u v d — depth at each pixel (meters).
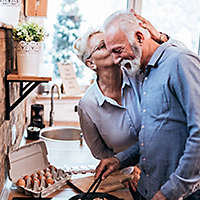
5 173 1.52
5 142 1.50
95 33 1.58
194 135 1.18
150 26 1.44
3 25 1.29
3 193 1.42
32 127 2.31
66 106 2.98
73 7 3.04
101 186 1.57
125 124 1.70
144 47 1.33
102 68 1.61
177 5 3.19
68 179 1.60
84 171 1.71
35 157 1.67
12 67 1.59
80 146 2.18
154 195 1.36
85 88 3.17
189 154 1.20
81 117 1.75
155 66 1.31
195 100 1.18
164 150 1.32
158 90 1.29
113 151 1.83
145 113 1.36
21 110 2.15
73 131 2.55
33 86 1.50
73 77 2.72
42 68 1.68
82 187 1.54
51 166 1.67
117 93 1.68
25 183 1.49
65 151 2.05
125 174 1.73
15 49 1.50
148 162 1.38
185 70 1.21
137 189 1.51
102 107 1.69
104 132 1.73
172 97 1.27
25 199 1.42
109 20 1.31
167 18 3.19
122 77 1.68
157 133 1.31
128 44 1.26
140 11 3.12
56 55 3.10
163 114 1.29
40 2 2.19
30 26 1.46
